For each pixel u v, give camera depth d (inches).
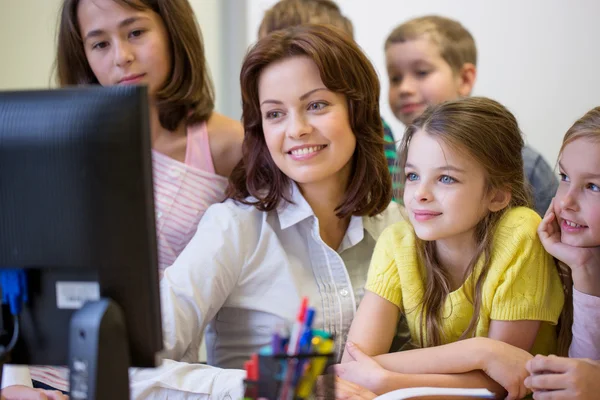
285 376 30.0
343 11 103.0
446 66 86.7
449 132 44.7
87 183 29.9
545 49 97.6
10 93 31.2
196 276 49.9
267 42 50.3
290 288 51.8
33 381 50.9
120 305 30.7
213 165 64.1
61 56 64.2
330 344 30.8
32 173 30.3
